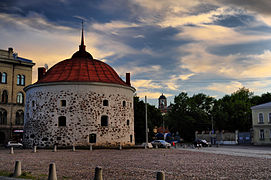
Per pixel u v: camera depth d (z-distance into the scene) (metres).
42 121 42.22
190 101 86.19
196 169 16.64
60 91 42.12
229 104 83.69
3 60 63.09
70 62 46.31
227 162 20.72
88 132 41.19
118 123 43.84
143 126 63.25
